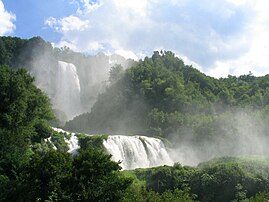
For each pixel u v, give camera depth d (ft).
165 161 251.19
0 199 82.58
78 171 82.79
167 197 92.07
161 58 502.38
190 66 481.46
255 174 149.28
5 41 422.00
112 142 219.82
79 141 212.23
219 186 146.30
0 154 114.01
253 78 563.89
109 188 81.71
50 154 86.94
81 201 78.95
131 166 224.94
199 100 349.20
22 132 134.00
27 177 85.10
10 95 136.46
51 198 75.87
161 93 354.95
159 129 290.35
